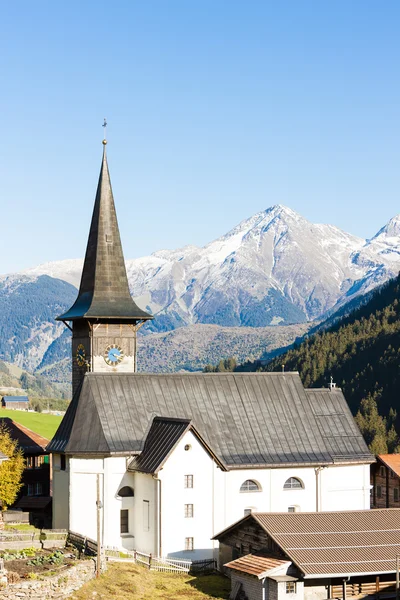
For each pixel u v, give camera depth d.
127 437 96.56
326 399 109.06
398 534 83.38
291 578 76.62
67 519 95.56
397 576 76.38
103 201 112.12
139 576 83.56
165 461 91.81
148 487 93.25
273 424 103.62
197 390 103.38
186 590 81.75
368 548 80.19
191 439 93.44
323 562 77.06
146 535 93.25
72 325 112.44
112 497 94.81
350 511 88.00
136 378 101.81
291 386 108.19
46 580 71.38
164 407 100.50
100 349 107.75
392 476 117.50
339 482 103.44
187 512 93.00
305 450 102.44
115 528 94.81
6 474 110.75
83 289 112.19
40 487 129.00
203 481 94.00
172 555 91.94
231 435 100.62
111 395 99.38
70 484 94.81
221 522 94.94
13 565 77.62
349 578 77.62
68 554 83.50
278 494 99.94
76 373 110.69
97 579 79.00
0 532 92.56
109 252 111.06
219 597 80.44
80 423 96.62
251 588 78.88
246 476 98.44
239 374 106.69
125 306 109.75
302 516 86.06
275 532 81.94
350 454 104.00
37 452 129.00
